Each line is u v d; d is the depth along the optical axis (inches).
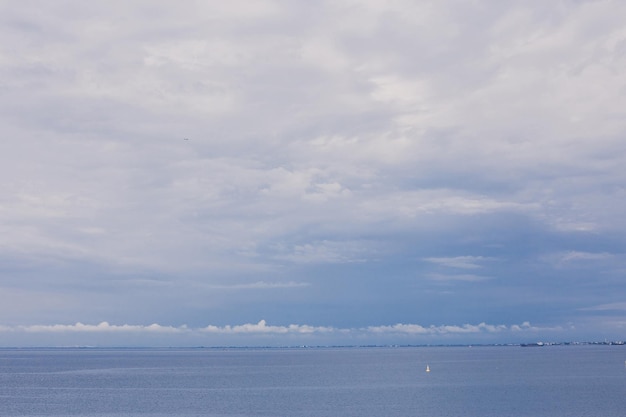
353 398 4315.9
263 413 3639.3
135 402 4229.8
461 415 3476.9
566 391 4630.9
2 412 3794.3
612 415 3432.6
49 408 3956.7
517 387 4987.7
